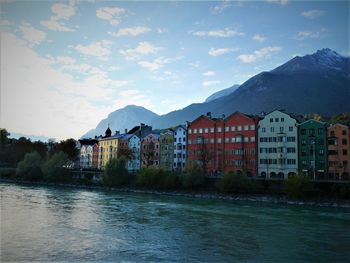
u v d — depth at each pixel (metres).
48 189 112.12
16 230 44.66
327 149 109.56
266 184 92.56
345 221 56.03
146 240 41.41
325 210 71.06
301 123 114.38
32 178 146.00
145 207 71.00
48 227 47.16
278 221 55.41
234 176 95.38
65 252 35.78
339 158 107.81
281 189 89.50
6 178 155.38
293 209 72.00
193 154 137.12
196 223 52.81
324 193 83.62
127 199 86.88
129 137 172.75
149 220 54.94
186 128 143.88
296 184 84.50
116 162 123.44
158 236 43.56
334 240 42.25
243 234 45.31
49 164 139.75
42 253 35.25
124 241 40.69
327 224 53.00
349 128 107.81
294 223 53.72
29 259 33.31
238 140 124.06
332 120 153.62
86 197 89.44
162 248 38.03
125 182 122.38
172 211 65.50
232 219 56.88
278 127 117.25
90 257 34.34
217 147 129.50
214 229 48.41
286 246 39.31
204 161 122.06
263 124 120.00
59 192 102.19
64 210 63.22
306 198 84.06
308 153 111.75
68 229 46.34
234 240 41.97
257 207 74.19
